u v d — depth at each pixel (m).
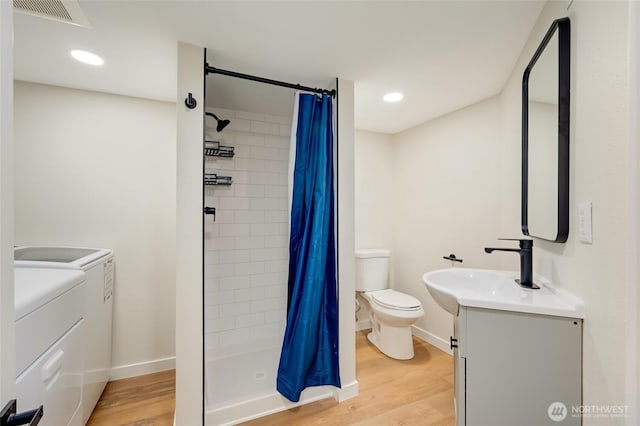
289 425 1.60
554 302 1.00
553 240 1.12
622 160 0.77
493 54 1.58
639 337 0.69
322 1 1.17
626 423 0.72
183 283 1.46
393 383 2.01
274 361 2.19
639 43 0.69
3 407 0.47
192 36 1.41
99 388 1.74
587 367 0.91
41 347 0.99
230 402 1.65
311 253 1.78
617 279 0.79
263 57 1.61
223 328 2.34
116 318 2.04
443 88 1.99
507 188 1.89
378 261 2.79
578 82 0.98
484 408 1.03
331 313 1.82
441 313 2.52
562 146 1.05
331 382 1.79
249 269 2.44
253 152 2.45
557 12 1.12
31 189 1.85
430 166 2.65
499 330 1.01
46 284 1.08
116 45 1.47
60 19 1.26
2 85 0.47
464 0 1.17
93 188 1.99
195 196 1.48
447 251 2.47
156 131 2.14
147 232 2.12
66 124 1.93
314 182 1.84
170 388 1.94
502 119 1.98
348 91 1.88
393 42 1.47
